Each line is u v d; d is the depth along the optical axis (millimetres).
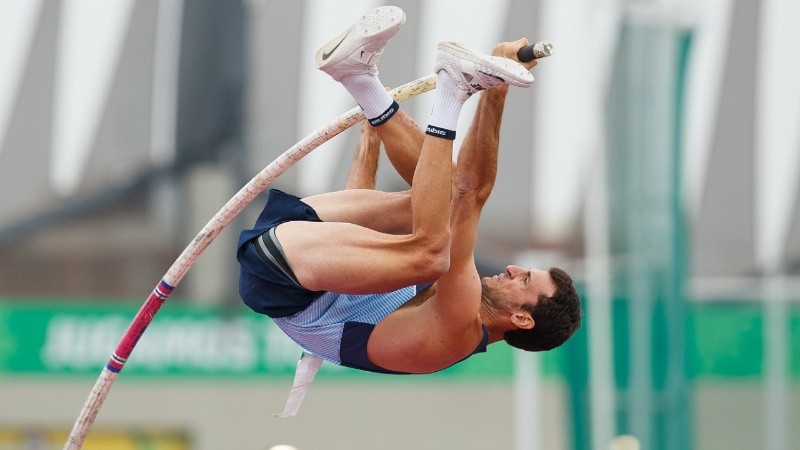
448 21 37188
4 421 37125
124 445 37406
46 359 37438
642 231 34969
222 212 13195
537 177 37719
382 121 12859
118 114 37375
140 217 37469
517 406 37688
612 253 35188
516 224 37531
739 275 38500
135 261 37500
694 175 38625
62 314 37531
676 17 35094
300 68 37250
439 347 13164
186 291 37438
